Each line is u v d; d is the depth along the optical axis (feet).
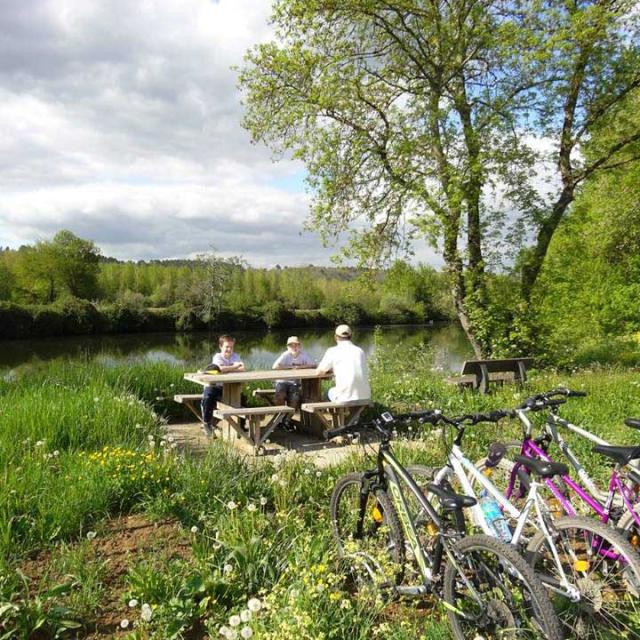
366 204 52.49
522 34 45.11
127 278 246.88
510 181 48.19
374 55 51.47
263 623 9.94
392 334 146.30
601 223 73.15
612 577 10.16
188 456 19.58
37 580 12.16
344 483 13.23
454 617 10.00
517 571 8.90
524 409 13.28
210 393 28.25
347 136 51.34
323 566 11.00
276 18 49.75
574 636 10.09
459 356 78.59
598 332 64.39
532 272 53.21
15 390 29.89
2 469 16.97
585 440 20.77
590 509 12.92
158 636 10.39
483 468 13.44
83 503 15.21
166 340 160.25
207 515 15.35
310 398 30.40
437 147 47.57
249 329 202.39
